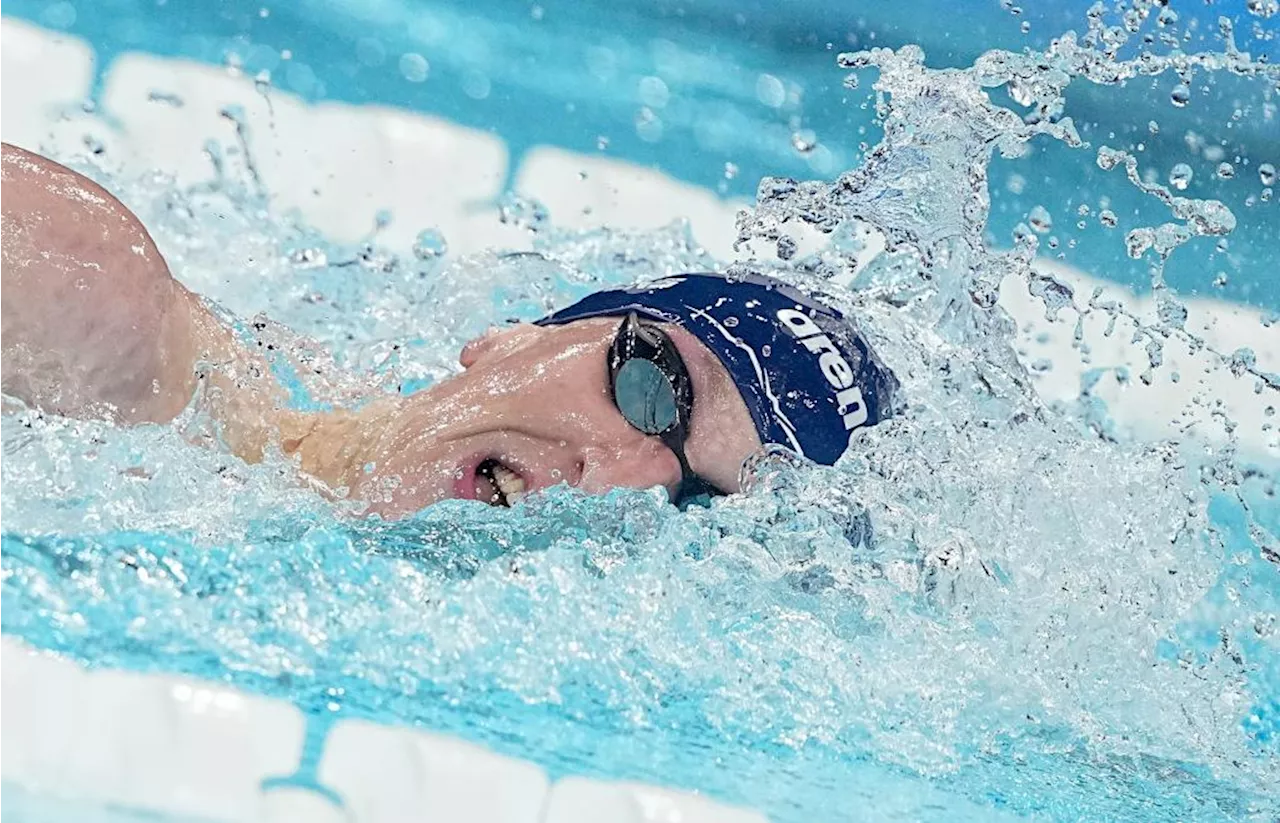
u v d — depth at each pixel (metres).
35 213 5.43
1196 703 5.86
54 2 10.49
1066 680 5.64
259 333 6.61
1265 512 9.05
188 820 3.87
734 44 12.18
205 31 10.80
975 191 7.48
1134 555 6.23
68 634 4.09
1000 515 6.15
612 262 9.97
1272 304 10.49
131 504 5.04
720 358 6.19
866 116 11.65
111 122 9.89
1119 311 7.86
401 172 10.40
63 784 3.84
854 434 6.23
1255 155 11.07
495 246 10.12
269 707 4.05
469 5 11.90
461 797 4.09
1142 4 8.42
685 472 6.15
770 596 5.45
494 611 4.91
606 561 5.30
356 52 11.12
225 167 9.84
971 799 4.62
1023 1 12.05
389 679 4.40
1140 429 9.65
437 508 5.75
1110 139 11.18
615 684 4.79
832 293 7.16
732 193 10.99
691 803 4.16
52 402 5.42
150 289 5.62
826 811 4.30
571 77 11.54
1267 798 5.14
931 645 5.48
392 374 6.97
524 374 6.24
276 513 5.36
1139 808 4.80
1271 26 11.16
